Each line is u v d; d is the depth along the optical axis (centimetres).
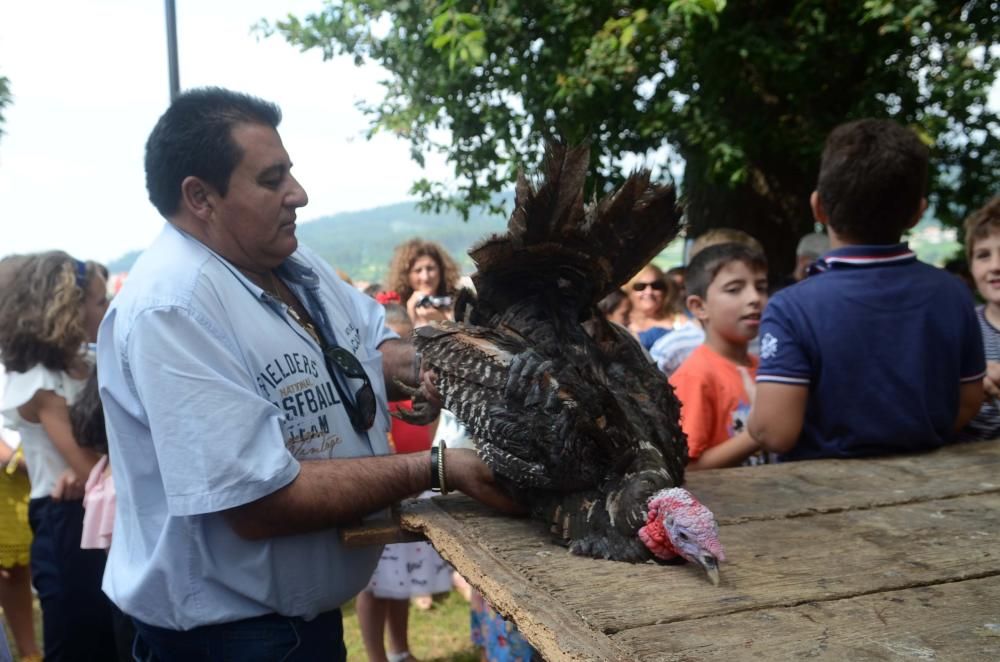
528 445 228
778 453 306
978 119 674
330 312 272
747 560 206
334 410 247
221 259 236
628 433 230
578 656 155
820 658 156
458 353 259
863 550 212
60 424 372
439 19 526
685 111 623
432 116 639
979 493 259
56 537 379
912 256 302
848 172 290
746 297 364
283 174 240
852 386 294
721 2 468
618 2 577
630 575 199
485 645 414
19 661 468
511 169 623
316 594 243
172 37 480
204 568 229
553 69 595
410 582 444
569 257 256
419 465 239
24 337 374
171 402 215
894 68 625
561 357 252
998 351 377
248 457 215
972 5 624
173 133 233
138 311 221
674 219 252
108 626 386
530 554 215
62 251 400
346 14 625
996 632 167
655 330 511
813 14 578
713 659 155
